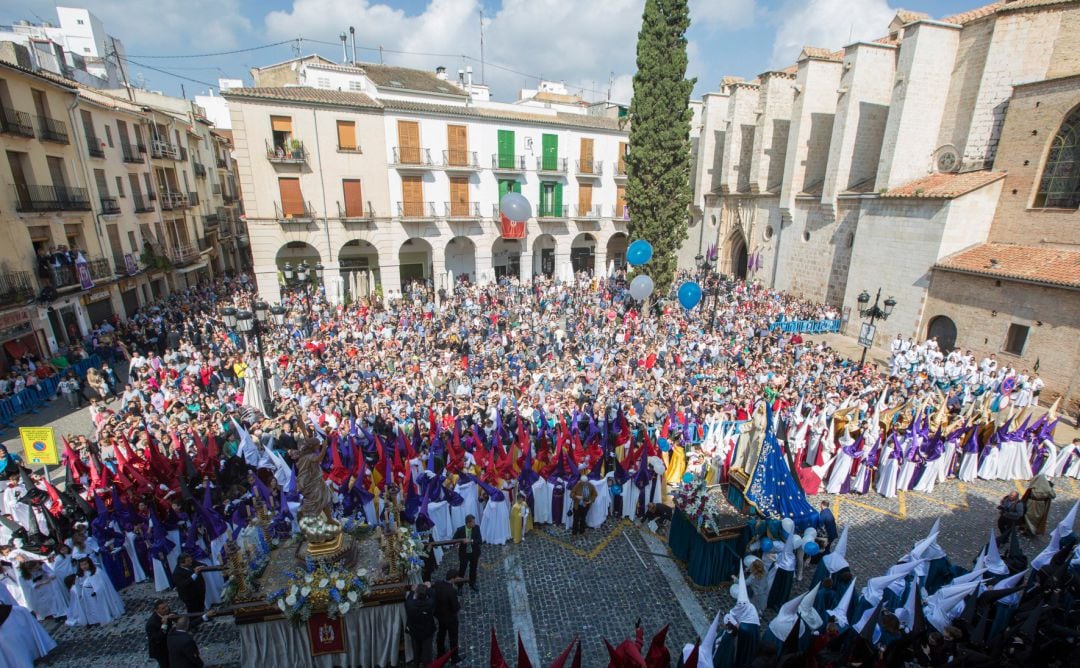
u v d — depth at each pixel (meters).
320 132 34.22
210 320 29.20
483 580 11.86
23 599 10.25
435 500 12.46
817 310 32.91
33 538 12.54
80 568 10.25
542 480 13.58
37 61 30.03
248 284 44.16
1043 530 13.80
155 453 12.86
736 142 43.31
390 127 36.25
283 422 15.82
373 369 21.44
